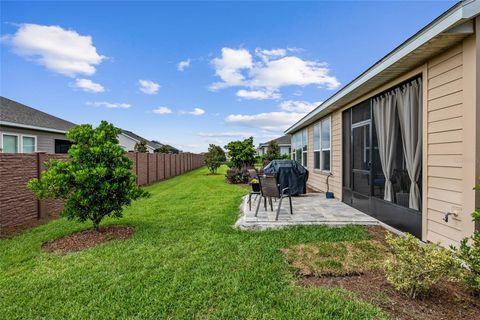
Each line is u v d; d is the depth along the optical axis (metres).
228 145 16.14
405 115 4.24
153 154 13.92
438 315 2.13
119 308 2.31
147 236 4.31
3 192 5.03
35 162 5.82
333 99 6.36
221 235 4.34
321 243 3.85
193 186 11.89
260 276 2.85
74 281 2.82
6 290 2.65
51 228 5.02
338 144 7.21
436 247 2.56
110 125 4.84
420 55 3.52
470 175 2.96
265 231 4.52
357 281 2.75
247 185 12.22
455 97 3.18
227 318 2.16
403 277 2.33
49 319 2.20
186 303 2.36
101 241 4.11
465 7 2.67
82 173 4.08
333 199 7.30
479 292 2.37
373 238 4.09
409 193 4.17
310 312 2.21
